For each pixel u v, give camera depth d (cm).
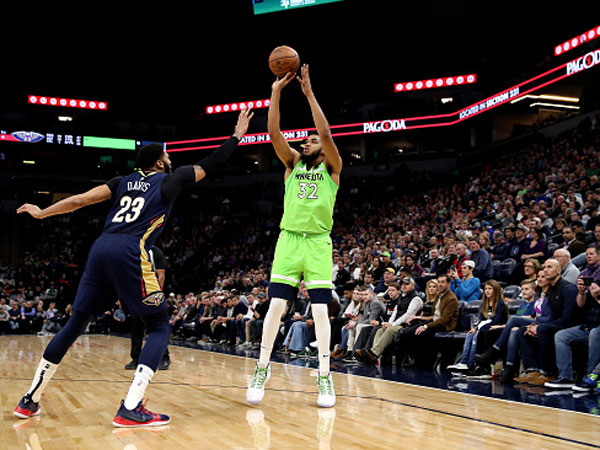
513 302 628
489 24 2220
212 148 2706
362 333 727
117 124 2744
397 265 1048
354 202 2348
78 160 2712
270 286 368
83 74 2725
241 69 2730
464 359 584
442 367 648
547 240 892
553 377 498
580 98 2006
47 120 2627
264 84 2686
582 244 726
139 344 609
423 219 1734
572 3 1841
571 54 1773
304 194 363
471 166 2209
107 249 291
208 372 580
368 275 892
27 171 2570
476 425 296
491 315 595
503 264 845
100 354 829
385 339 689
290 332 886
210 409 342
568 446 247
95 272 297
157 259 564
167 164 334
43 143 2536
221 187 2767
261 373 364
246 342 1030
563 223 879
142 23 2541
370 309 747
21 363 680
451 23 2302
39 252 2436
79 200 304
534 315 569
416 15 2352
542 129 1909
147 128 2781
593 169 1272
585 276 528
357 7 2392
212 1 2419
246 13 2481
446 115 2312
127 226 296
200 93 2817
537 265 591
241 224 2555
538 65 1900
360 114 2456
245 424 293
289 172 383
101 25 2534
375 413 330
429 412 338
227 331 1134
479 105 2172
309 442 250
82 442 249
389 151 2769
